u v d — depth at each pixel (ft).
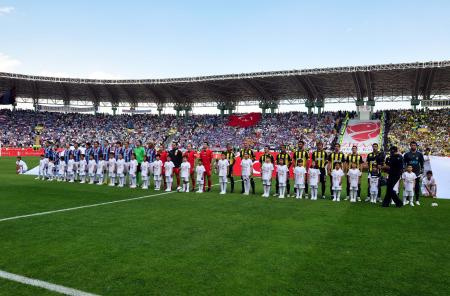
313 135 147.95
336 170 45.73
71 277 19.11
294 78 136.26
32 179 67.31
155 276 19.25
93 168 61.31
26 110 190.08
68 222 31.48
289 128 158.51
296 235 27.63
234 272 19.85
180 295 16.98
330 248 24.34
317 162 47.98
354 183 45.29
